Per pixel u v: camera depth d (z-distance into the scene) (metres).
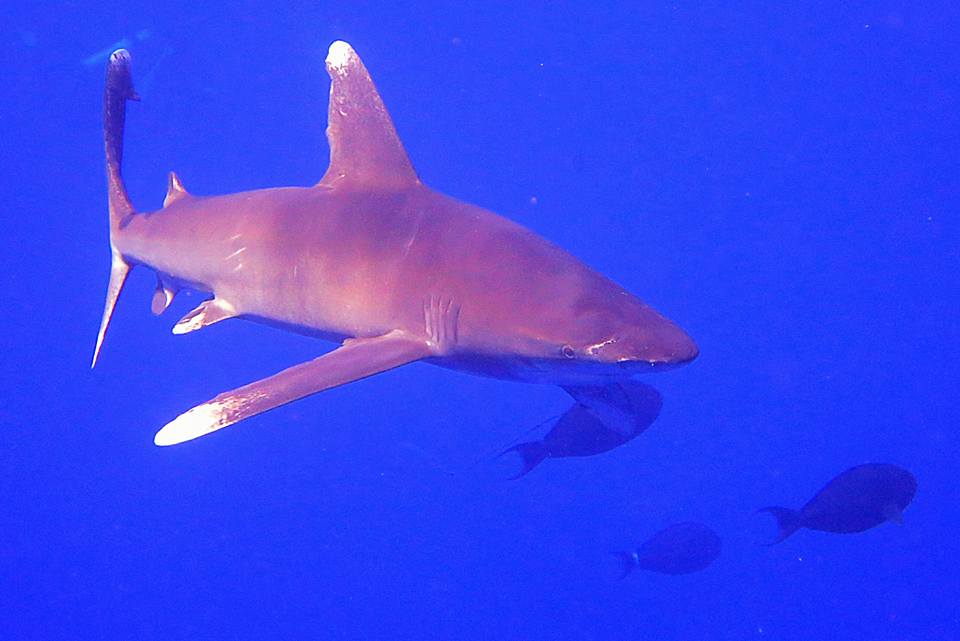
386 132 6.50
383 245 6.42
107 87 6.94
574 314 6.20
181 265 6.75
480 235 6.37
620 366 6.13
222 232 6.66
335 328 6.50
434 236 6.39
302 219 6.54
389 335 6.38
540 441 7.21
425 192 6.49
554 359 6.20
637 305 6.21
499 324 6.25
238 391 6.18
